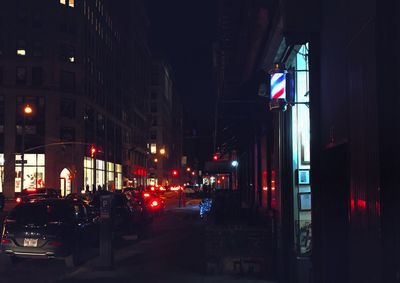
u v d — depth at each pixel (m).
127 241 17.95
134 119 112.69
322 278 7.31
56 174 69.25
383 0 4.99
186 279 10.30
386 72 4.96
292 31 7.47
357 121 5.74
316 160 7.53
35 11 70.12
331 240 7.17
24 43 69.75
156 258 13.45
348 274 6.56
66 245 12.65
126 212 18.52
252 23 12.57
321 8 7.38
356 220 5.82
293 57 9.43
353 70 5.89
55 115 69.69
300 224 9.41
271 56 9.82
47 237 12.55
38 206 13.23
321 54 7.44
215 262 10.69
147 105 135.62
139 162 118.38
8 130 68.56
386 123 4.94
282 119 10.19
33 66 69.75
